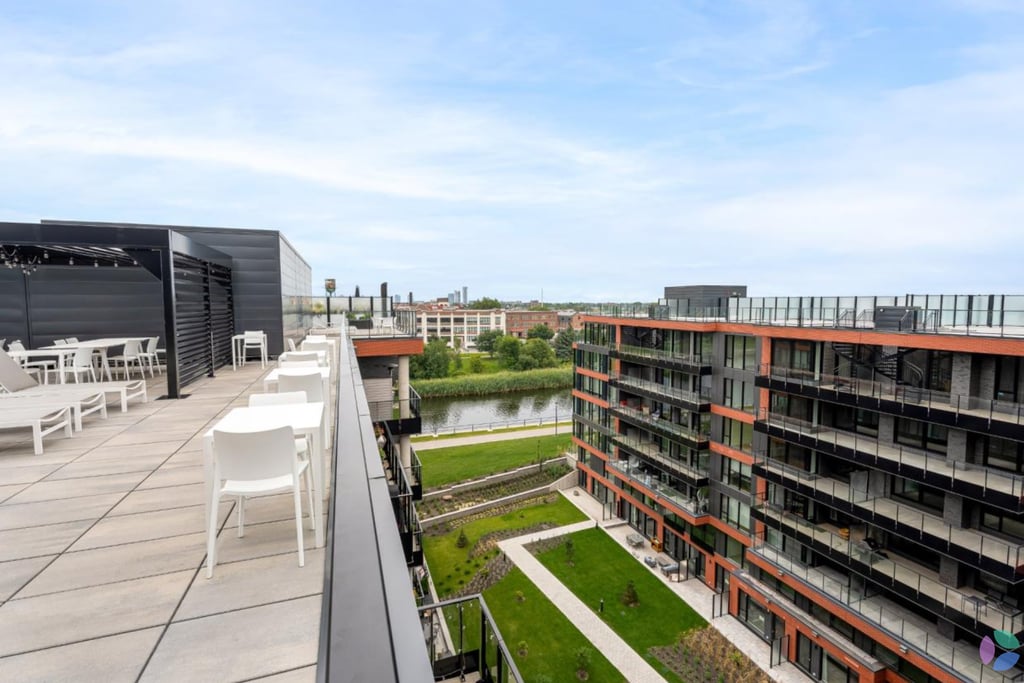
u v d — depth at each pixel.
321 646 1.27
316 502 3.62
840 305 16.48
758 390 19.19
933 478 12.51
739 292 32.12
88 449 6.03
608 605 20.00
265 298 16.64
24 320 13.73
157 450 6.02
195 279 11.30
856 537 15.80
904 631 13.13
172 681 2.26
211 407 8.48
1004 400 12.30
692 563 22.67
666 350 25.28
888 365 15.06
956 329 13.55
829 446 15.29
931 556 13.97
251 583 3.12
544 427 47.66
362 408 3.79
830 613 15.77
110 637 2.58
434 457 38.03
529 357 77.38
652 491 23.98
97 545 3.62
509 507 30.16
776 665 16.58
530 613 19.39
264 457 3.18
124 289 14.68
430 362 68.81
